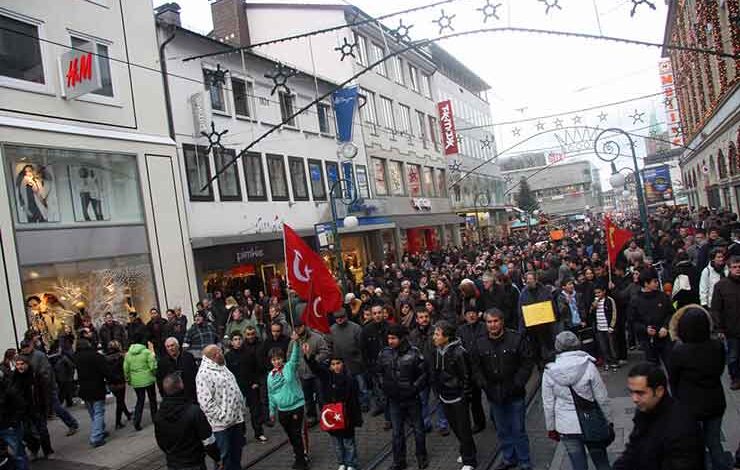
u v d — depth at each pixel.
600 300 10.33
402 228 31.80
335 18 28.58
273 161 22.27
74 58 14.08
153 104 17.05
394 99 34.28
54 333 13.23
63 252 13.85
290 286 7.87
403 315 10.37
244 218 20.19
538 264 15.63
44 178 13.69
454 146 39.28
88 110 15.02
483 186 50.72
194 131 18.44
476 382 6.61
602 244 19.39
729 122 22.97
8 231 12.70
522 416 6.50
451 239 41.28
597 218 66.69
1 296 12.34
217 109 19.84
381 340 9.59
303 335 9.25
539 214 57.78
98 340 13.29
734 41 19.28
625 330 11.38
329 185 25.55
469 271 16.17
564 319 10.09
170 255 16.66
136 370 10.26
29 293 12.95
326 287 8.03
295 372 7.70
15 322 12.50
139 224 15.91
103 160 15.18
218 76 18.12
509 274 14.26
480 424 8.30
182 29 18.28
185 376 9.19
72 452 9.31
